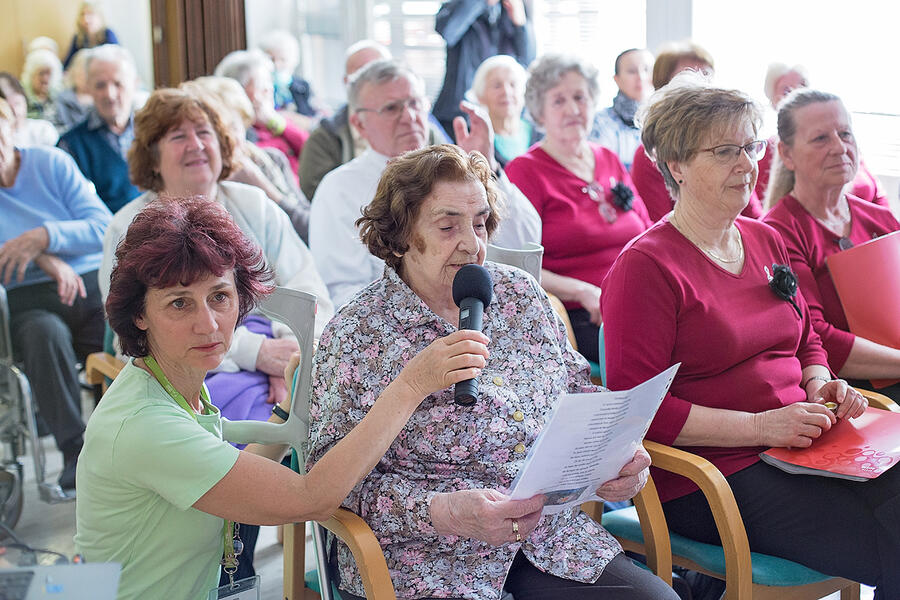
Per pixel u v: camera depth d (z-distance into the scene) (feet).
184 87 9.18
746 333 6.31
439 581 5.04
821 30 12.62
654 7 13.87
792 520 5.86
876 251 7.59
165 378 4.56
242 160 12.35
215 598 4.69
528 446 5.37
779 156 8.11
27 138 13.14
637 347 6.12
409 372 4.66
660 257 6.22
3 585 3.32
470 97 13.35
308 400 5.40
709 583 6.49
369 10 15.58
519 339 5.54
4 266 10.92
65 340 10.56
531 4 14.89
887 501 5.62
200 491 4.30
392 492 4.99
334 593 5.55
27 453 11.28
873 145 12.51
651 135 6.60
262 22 15.62
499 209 5.70
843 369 7.51
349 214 9.55
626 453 5.01
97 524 4.47
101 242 11.53
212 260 4.33
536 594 5.27
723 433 6.06
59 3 13.67
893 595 5.63
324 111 15.92
